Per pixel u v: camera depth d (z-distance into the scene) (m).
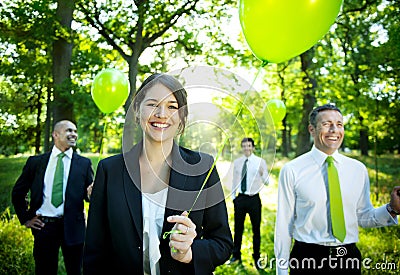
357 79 9.58
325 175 2.48
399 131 8.55
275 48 1.78
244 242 5.57
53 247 3.35
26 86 8.93
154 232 1.41
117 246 1.39
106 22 7.61
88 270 1.42
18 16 6.89
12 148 9.62
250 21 1.76
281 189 2.58
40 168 3.41
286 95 12.65
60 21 7.06
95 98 3.81
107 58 8.80
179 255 1.35
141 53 7.73
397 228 5.25
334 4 1.66
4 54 8.00
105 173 1.49
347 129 18.28
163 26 7.84
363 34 9.47
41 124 9.33
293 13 1.66
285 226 2.54
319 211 2.45
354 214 2.46
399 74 7.94
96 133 18.34
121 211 1.40
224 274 4.27
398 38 7.40
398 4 7.64
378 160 14.48
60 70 7.72
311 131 2.60
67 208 3.35
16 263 4.33
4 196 6.60
